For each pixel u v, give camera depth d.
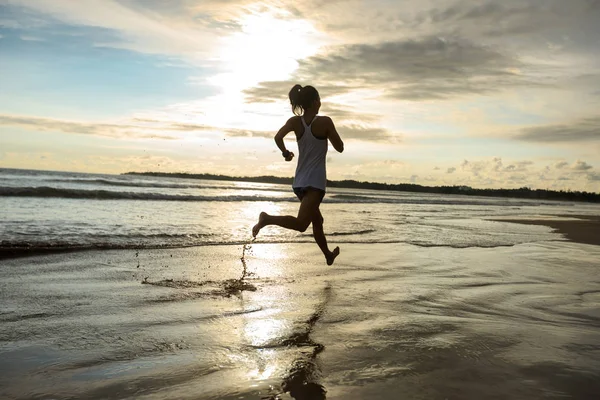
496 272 5.47
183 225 9.30
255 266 5.37
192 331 2.94
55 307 3.40
